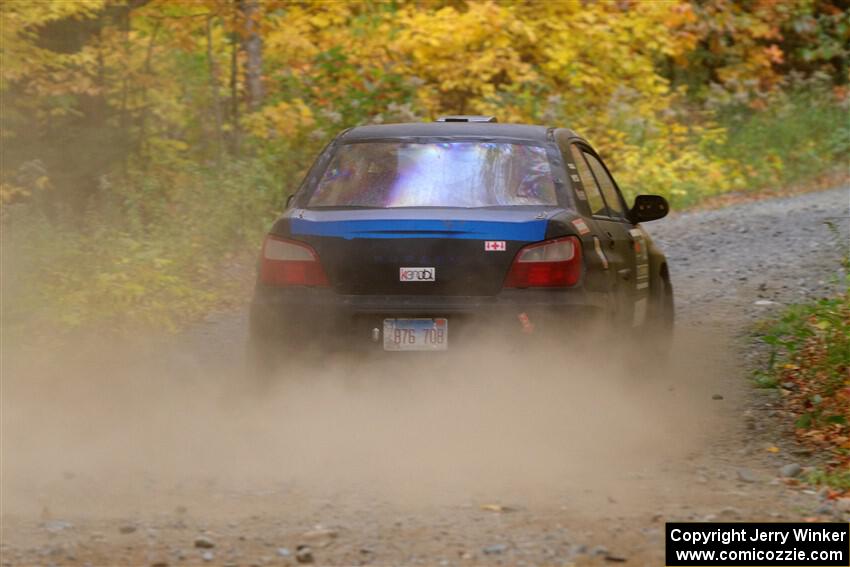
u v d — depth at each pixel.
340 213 14.61
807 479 12.73
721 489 12.41
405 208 14.61
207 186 30.17
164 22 35.12
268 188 31.81
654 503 11.77
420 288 14.05
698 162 43.44
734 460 13.70
